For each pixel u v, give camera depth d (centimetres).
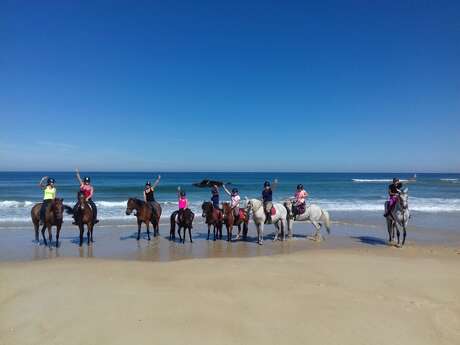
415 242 1691
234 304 761
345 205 3253
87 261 1179
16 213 2483
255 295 819
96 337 615
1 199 3412
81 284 884
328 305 771
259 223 1605
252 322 679
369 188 5609
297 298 807
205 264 1115
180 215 1602
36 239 1580
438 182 7669
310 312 731
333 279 973
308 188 5678
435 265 1141
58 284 886
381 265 1128
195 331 638
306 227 2120
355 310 750
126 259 1316
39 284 895
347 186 6153
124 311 714
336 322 690
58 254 1374
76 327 650
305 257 1245
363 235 1862
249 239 1745
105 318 683
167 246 1548
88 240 1543
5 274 987
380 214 2711
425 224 2255
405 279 984
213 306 746
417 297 846
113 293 812
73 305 744
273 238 1773
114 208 2778
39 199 3419
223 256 1376
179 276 968
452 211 2898
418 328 681
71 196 3662
